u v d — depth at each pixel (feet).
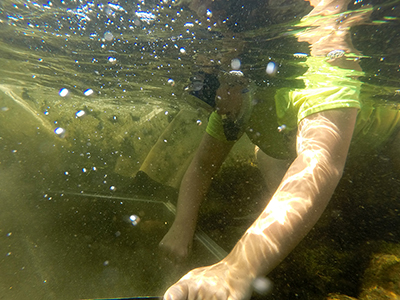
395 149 3.39
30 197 3.63
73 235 2.87
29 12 3.20
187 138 5.17
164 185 4.91
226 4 2.45
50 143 4.69
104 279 2.27
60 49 4.17
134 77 5.08
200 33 2.92
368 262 2.37
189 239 2.71
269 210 1.80
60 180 4.47
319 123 2.11
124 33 3.28
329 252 2.57
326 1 2.25
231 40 2.94
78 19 3.16
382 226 2.86
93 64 4.60
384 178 3.41
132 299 2.08
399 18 2.34
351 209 3.14
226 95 2.81
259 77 3.57
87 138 5.07
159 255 2.60
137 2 2.68
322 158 1.88
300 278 2.28
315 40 2.78
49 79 5.82
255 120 2.97
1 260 2.37
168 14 2.73
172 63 3.95
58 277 2.24
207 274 1.66
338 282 2.21
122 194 4.43
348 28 2.56
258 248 1.68
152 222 3.27
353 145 3.35
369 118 3.18
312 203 1.74
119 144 5.24
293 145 2.86
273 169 3.81
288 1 2.30
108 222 3.20
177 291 1.55
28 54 4.56
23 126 4.59
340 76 3.34
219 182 4.50
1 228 2.84
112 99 6.84
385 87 3.88
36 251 2.54
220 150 3.17
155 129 5.63
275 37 2.81
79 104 5.48
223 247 2.90
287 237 1.67
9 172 4.04
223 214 3.74
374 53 2.86
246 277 1.63
